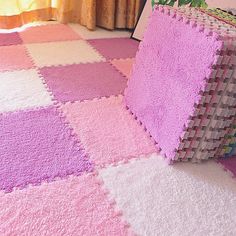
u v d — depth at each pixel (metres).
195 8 1.17
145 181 0.97
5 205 0.84
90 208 0.86
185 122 0.99
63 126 1.17
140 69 1.23
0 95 1.30
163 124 1.09
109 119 1.24
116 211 0.86
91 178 0.96
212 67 0.90
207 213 0.90
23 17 2.04
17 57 1.65
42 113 1.23
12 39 1.85
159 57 1.11
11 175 0.93
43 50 1.76
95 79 1.53
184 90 0.99
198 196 0.95
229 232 0.85
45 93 1.36
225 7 1.53
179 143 1.01
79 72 1.58
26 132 1.11
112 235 0.80
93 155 1.05
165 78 1.08
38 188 0.90
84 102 1.33
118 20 2.21
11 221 0.80
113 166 1.01
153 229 0.83
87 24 2.16
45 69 1.56
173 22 1.05
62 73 1.55
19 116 1.19
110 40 2.04
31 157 1.01
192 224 0.85
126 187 0.94
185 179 1.01
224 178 1.04
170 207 0.90
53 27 2.12
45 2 2.13
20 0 1.97
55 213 0.83
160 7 1.13
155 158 1.08
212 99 0.96
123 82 1.54
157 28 1.13
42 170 0.96
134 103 1.26
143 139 1.16
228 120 1.04
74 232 0.79
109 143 1.11
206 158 1.09
